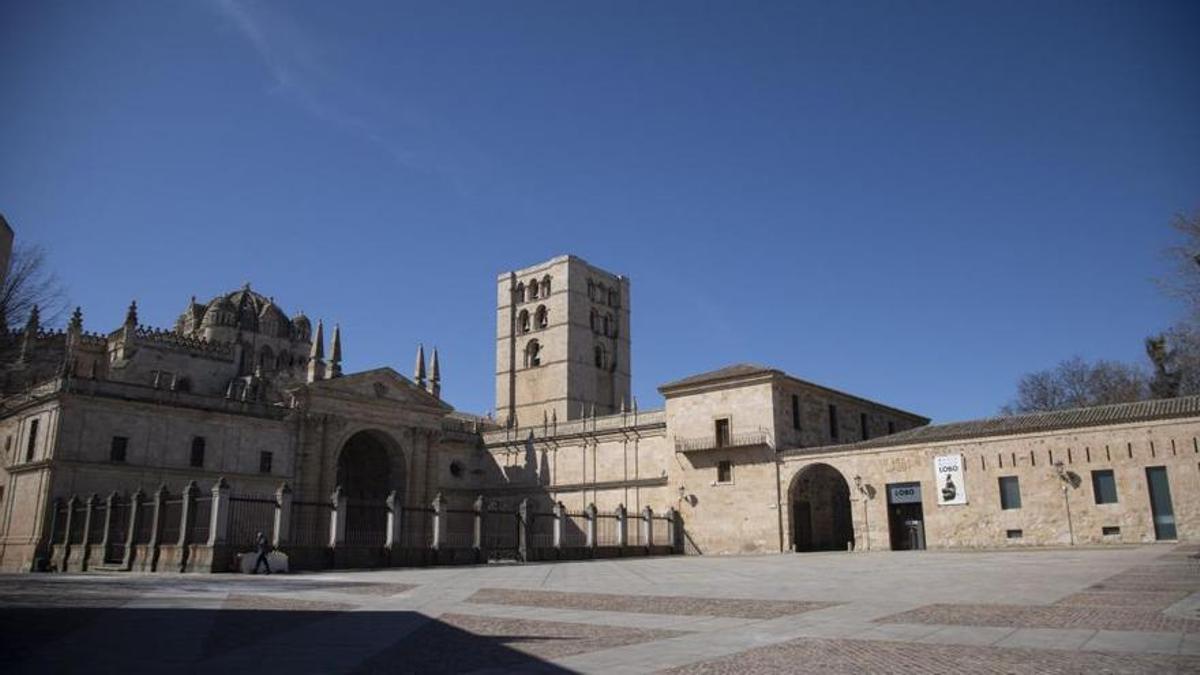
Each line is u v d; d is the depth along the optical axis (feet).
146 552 161.68
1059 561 125.49
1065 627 53.36
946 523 197.16
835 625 58.03
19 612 72.64
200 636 56.54
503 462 318.45
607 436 287.69
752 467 238.27
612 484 280.31
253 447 246.47
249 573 142.72
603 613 69.15
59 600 85.51
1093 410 190.70
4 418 231.09
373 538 261.03
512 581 113.39
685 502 251.80
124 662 45.78
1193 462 167.73
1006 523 188.65
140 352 280.92
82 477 209.97
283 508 159.74
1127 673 37.78
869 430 287.69
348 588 102.83
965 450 197.57
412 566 175.94
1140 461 173.88
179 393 233.35
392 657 47.01
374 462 289.74
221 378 301.02
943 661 42.29
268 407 251.80
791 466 230.27
